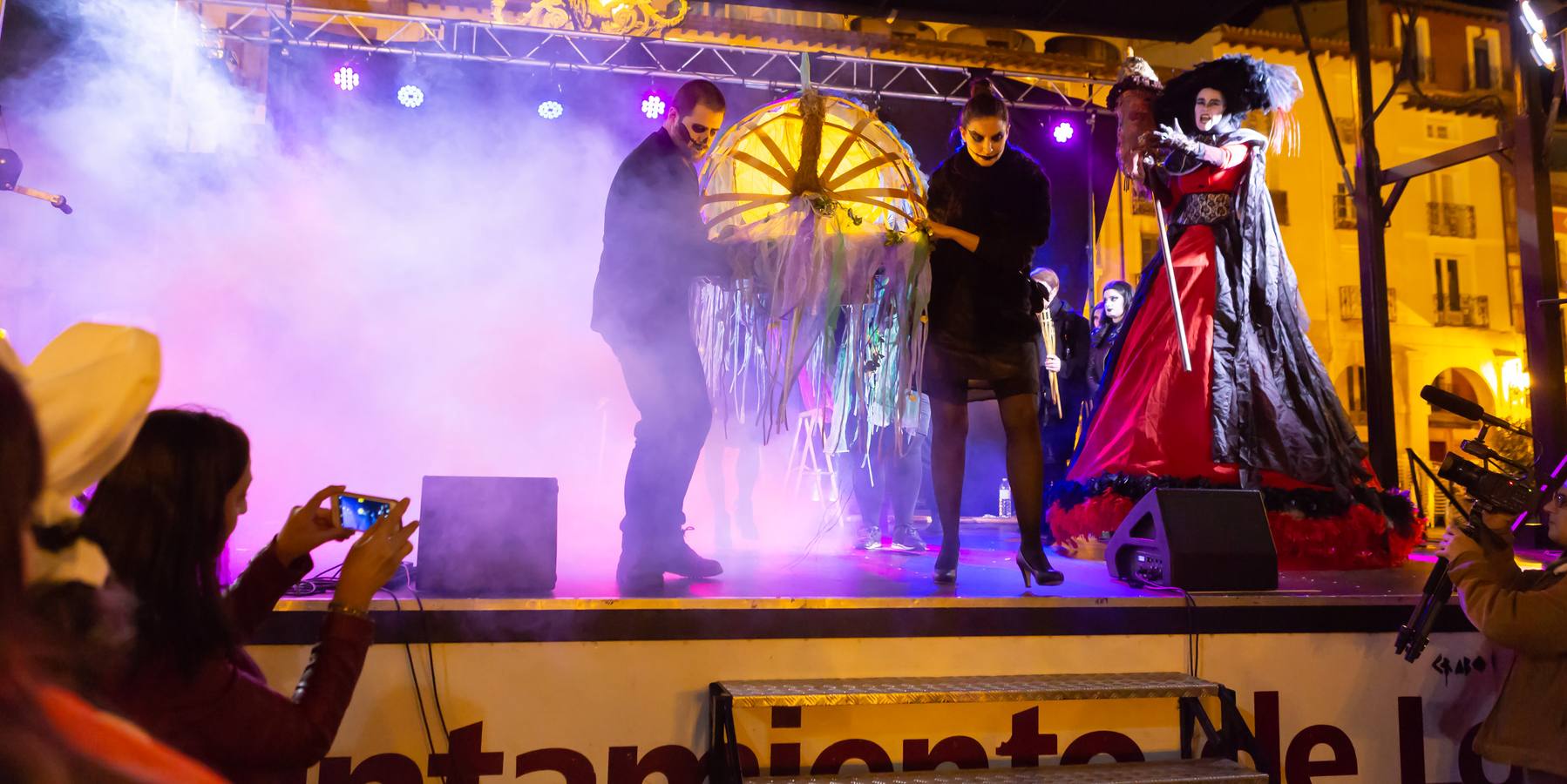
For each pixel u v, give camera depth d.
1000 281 3.28
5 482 0.50
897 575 3.43
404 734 2.45
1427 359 20.56
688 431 2.99
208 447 1.51
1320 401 4.32
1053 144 8.30
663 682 2.58
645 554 2.92
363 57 7.55
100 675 0.78
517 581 2.66
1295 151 4.63
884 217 3.27
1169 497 3.09
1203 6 5.96
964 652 2.73
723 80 7.61
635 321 2.95
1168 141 4.25
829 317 3.08
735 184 3.37
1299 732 2.91
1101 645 2.82
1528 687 2.51
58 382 0.90
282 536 1.94
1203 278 4.35
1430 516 13.98
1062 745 2.75
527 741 2.50
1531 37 4.94
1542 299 5.16
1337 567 3.99
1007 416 3.25
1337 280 19.53
